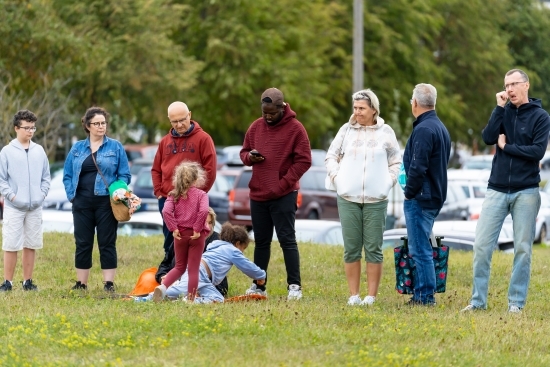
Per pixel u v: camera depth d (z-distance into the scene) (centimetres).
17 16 9406
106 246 3672
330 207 8488
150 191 8181
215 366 2333
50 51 9650
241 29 12306
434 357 2478
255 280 3538
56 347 2538
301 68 12962
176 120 3516
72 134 10744
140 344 2558
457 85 16288
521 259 3173
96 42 10631
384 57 14162
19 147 3591
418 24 14688
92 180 3634
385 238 5388
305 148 3416
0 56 9362
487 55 16038
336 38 13775
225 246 3441
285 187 3400
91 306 3141
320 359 2419
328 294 3738
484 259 3203
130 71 10888
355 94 3341
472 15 16000
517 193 3130
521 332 2817
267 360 2398
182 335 2645
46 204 8138
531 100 3112
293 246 3462
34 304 3194
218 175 8519
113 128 11538
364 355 2445
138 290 3559
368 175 3303
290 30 12900
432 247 3331
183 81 11331
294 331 2712
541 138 3073
